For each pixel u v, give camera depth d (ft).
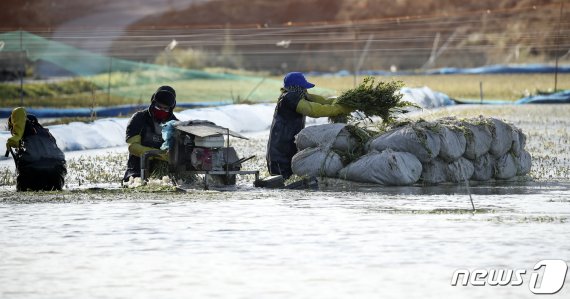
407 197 194.39
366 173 217.15
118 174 244.83
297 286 113.09
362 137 223.71
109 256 130.93
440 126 222.07
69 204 183.52
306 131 225.56
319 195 198.49
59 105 536.01
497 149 229.04
